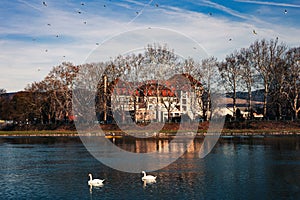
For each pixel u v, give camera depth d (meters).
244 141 93.12
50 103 140.25
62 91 130.75
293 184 43.28
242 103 166.38
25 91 148.38
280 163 57.78
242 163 58.19
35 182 46.69
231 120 129.25
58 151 78.81
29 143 98.19
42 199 38.72
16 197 39.66
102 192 41.00
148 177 46.47
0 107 167.75
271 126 121.62
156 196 38.91
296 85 121.75
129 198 38.44
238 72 127.00
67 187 43.75
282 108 135.88
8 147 88.25
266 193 39.56
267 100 137.12
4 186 44.62
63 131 130.75
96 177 49.22
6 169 56.09
